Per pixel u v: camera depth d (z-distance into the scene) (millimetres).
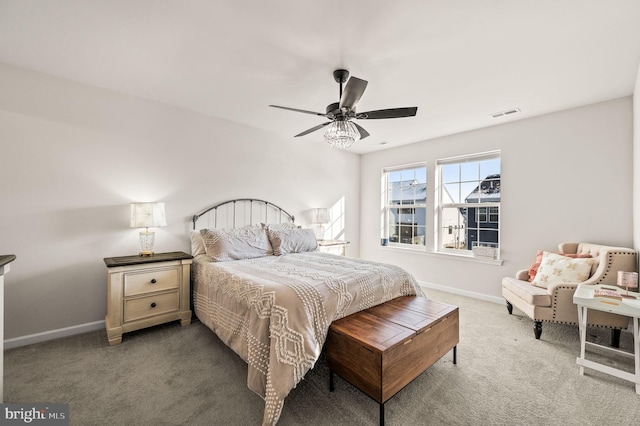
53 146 2549
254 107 3242
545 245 3326
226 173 3678
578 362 2035
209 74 2486
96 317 2752
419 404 1715
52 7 1676
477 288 3885
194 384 1886
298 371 1604
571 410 1667
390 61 2227
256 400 1741
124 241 2912
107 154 2816
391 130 3967
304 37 1941
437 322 1952
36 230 2479
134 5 1657
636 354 1840
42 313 2502
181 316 2814
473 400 1752
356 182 5422
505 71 2373
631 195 2799
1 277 1426
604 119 2955
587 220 3051
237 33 1912
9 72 2363
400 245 4918
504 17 1720
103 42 2041
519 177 3521
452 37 1922
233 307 2148
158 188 3135
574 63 2240
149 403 1697
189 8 1678
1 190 2340
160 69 2416
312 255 3316
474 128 3867
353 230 5371
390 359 1543
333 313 1915
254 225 3834
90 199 2729
